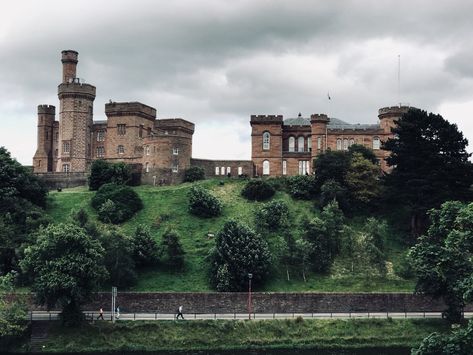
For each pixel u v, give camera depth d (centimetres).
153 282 9956
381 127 14700
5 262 9769
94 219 11769
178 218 11856
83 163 15762
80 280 8125
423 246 7288
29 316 8588
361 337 8300
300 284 10031
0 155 11919
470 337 4950
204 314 9088
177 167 13825
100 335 8150
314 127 14675
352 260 10556
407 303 9325
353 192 12181
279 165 14512
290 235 10519
